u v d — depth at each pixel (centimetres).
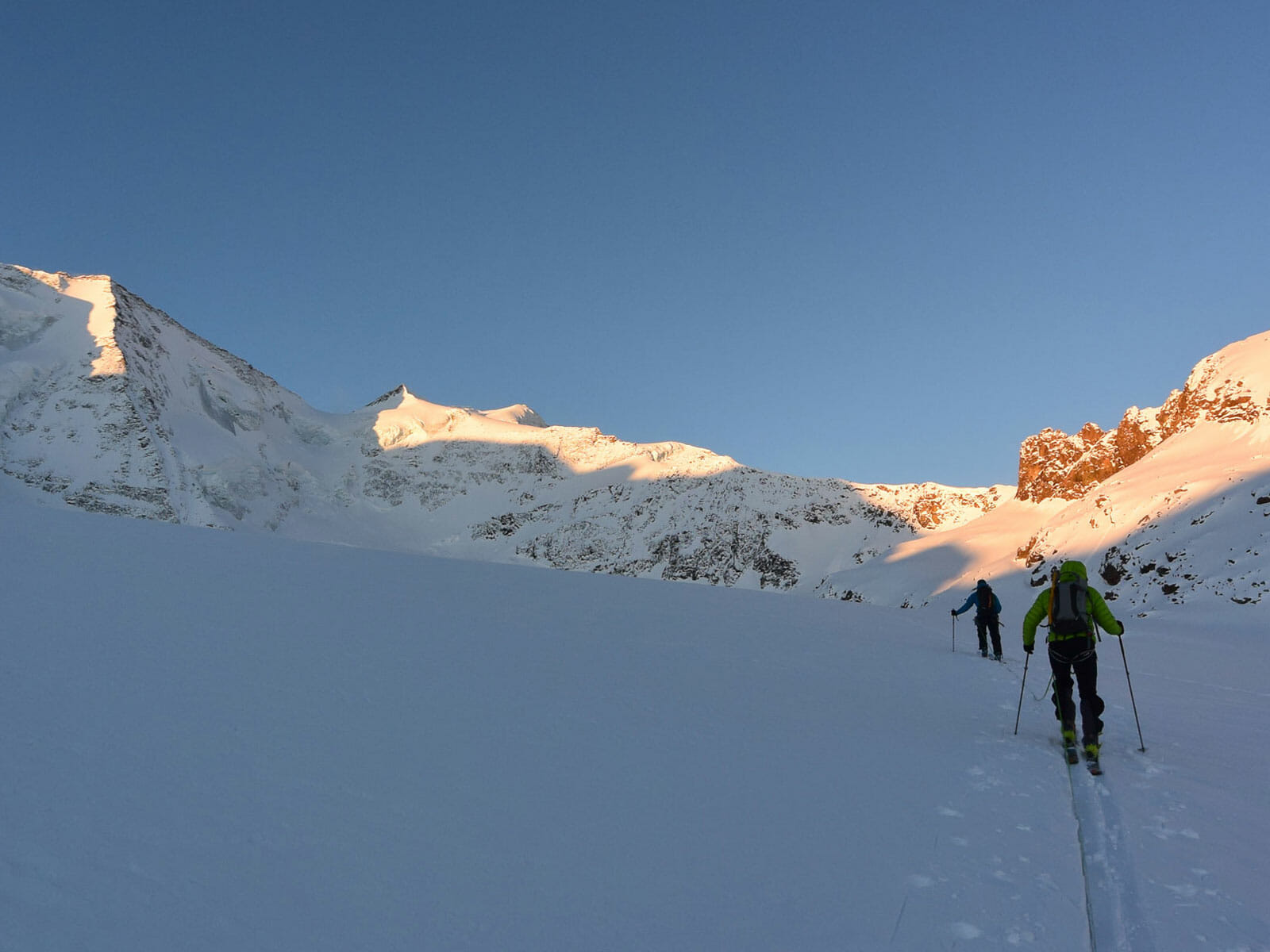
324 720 566
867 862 433
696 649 1082
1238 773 696
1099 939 364
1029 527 11975
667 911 354
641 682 827
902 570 11869
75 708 505
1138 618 5094
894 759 650
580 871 382
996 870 437
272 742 503
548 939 318
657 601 1561
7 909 275
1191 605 4894
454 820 423
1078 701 1049
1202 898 416
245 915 302
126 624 756
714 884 386
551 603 1302
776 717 754
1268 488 5762
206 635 764
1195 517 6091
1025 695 1089
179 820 372
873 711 845
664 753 595
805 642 1303
